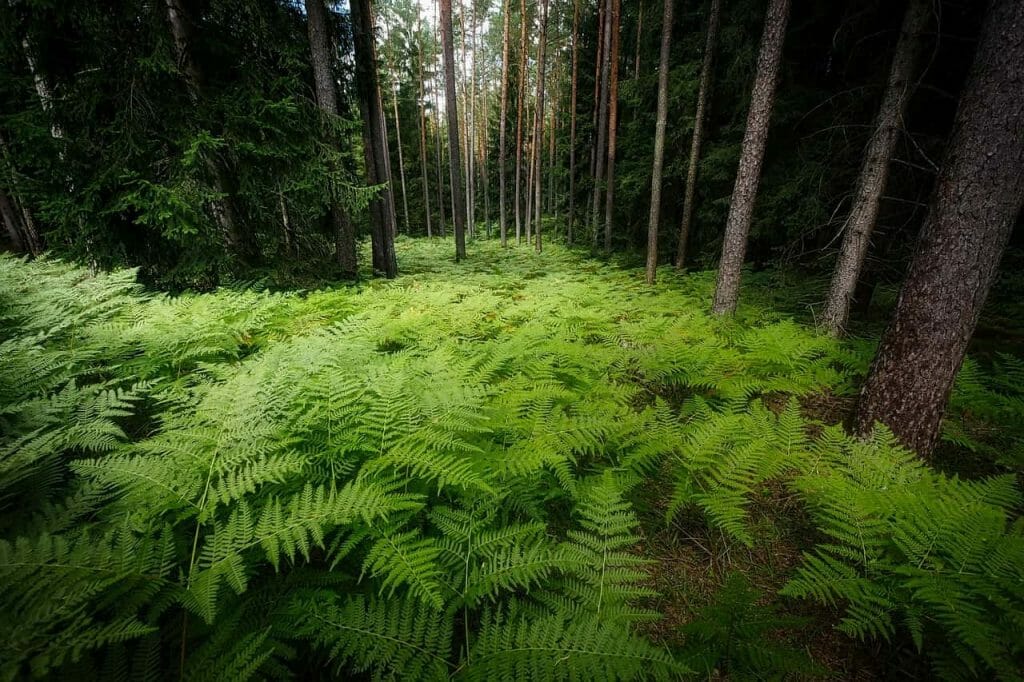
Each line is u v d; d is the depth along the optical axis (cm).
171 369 464
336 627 182
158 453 263
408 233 3691
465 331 604
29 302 539
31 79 620
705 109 1185
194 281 741
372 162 1272
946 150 355
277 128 741
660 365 505
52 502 246
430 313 650
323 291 848
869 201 627
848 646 222
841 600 248
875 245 692
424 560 198
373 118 1263
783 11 619
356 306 718
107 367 420
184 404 315
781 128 943
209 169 725
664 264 1471
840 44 793
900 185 728
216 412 280
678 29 1350
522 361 480
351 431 282
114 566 171
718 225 1253
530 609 205
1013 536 236
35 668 126
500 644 182
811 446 357
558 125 3102
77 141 626
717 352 542
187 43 727
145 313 562
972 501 270
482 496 265
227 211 799
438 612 194
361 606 192
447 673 168
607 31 1816
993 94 318
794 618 202
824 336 606
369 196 862
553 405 396
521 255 2047
